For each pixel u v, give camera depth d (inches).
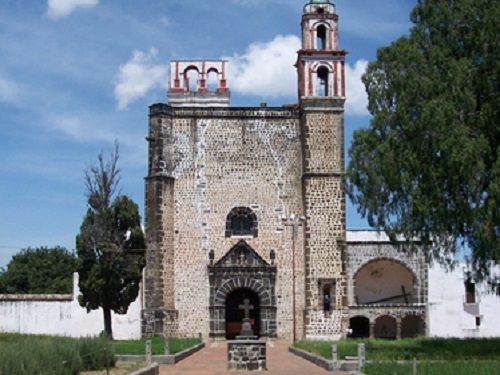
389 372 1044.5
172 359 1445.6
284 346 2043.6
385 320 2449.6
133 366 1266.0
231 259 2209.6
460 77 1454.2
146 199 2204.7
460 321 2303.2
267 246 2225.6
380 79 1594.5
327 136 2222.0
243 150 2261.3
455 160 1400.1
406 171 1486.2
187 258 2209.6
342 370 1291.8
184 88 2758.4
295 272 2206.0
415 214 1492.4
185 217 2225.6
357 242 2320.4
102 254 2071.9
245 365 1311.5
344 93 2242.9
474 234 1437.0
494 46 1462.8
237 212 2235.5
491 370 1033.5
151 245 2172.7
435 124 1425.9
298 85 2320.4
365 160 1628.9
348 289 2298.2
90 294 2069.4
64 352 1095.6
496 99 1456.7
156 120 2224.4
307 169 2209.6
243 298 2246.6
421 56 1523.1
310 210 2194.9
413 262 2315.5
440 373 1012.5
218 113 2271.2
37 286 3727.9
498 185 1373.0
